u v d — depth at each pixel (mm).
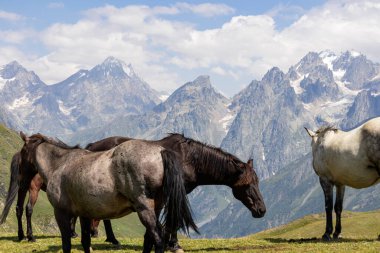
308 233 65375
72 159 16859
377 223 68125
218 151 20953
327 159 23844
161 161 15031
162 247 14719
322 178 24656
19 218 25938
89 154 16594
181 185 14836
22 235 26375
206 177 20969
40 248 23312
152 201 14891
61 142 18453
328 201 24453
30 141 21812
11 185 25250
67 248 16516
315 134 25297
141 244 25438
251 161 21078
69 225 16656
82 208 16031
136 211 15180
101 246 24000
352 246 20344
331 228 24500
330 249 19766
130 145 15398
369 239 23906
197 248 23141
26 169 23719
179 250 20984
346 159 22594
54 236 30188
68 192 16297
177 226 14836
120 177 15117
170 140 21078
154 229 14711
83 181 15625
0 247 23906
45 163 18016
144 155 15000
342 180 23500
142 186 14812
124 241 27094
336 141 23359
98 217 15977
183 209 14680
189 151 20766
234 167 20734
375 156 21500
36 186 25891
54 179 16766
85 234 16750
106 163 15469
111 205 15430
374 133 21516
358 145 22094
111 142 24312
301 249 20344
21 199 25391
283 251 19984
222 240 27203
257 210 20781
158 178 14875
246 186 20875
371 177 22109
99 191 15352
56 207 16656
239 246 23578
